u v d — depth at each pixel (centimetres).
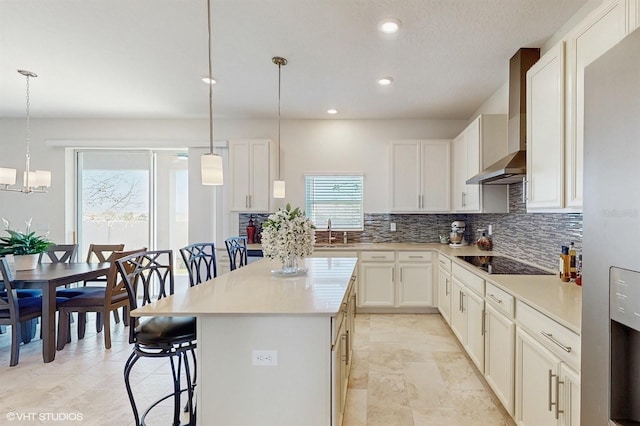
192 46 268
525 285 200
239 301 167
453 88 353
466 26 236
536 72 208
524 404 176
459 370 268
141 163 501
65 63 300
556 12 219
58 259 411
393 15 223
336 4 212
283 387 155
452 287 329
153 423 200
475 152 350
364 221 472
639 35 79
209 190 475
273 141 466
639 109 79
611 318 88
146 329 174
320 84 344
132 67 308
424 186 435
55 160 481
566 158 177
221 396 157
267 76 325
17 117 476
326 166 474
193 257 258
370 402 222
